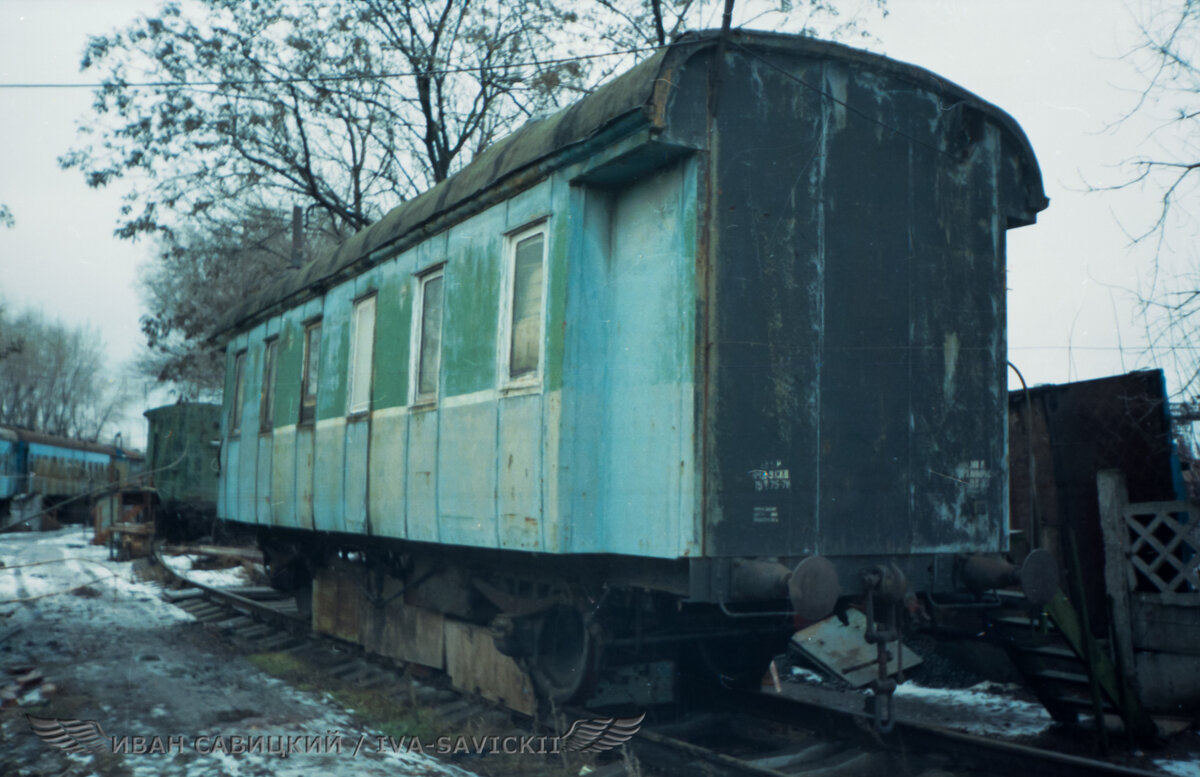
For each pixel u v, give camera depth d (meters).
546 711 6.26
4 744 5.76
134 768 5.28
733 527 4.93
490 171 6.43
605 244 5.66
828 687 8.52
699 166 5.05
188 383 27.14
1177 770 5.68
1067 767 5.08
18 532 26.22
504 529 5.92
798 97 5.34
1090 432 7.59
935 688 8.49
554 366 5.52
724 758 5.26
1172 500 6.95
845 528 5.23
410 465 7.30
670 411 5.06
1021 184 6.25
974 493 5.74
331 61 18.22
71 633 10.01
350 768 5.34
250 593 13.15
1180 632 6.43
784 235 5.23
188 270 23.58
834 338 5.33
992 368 5.92
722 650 6.90
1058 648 6.81
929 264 5.71
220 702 6.98
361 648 9.12
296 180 19.72
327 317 9.37
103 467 30.73
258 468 11.01
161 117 18.03
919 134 5.75
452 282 6.90
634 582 5.43
